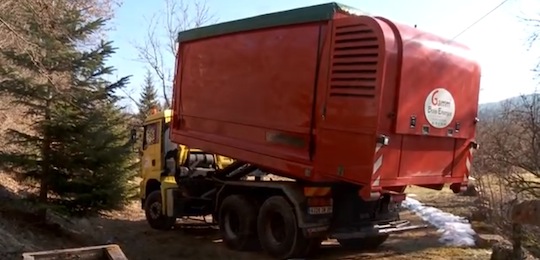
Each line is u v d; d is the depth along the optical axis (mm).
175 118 9133
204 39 8477
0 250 5812
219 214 8547
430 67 6000
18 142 8180
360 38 5801
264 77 7168
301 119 6543
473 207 10773
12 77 7801
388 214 7352
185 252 7918
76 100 8219
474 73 6668
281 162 6848
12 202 7922
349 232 7043
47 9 8180
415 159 6000
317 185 6949
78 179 8320
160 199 10039
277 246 7258
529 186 8125
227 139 7848
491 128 9344
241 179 8359
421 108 5914
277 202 7320
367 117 5633
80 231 8672
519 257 6164
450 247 7648
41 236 7371
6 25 7648
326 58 6207
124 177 9445
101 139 8438
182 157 9656
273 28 7051
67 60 8203
